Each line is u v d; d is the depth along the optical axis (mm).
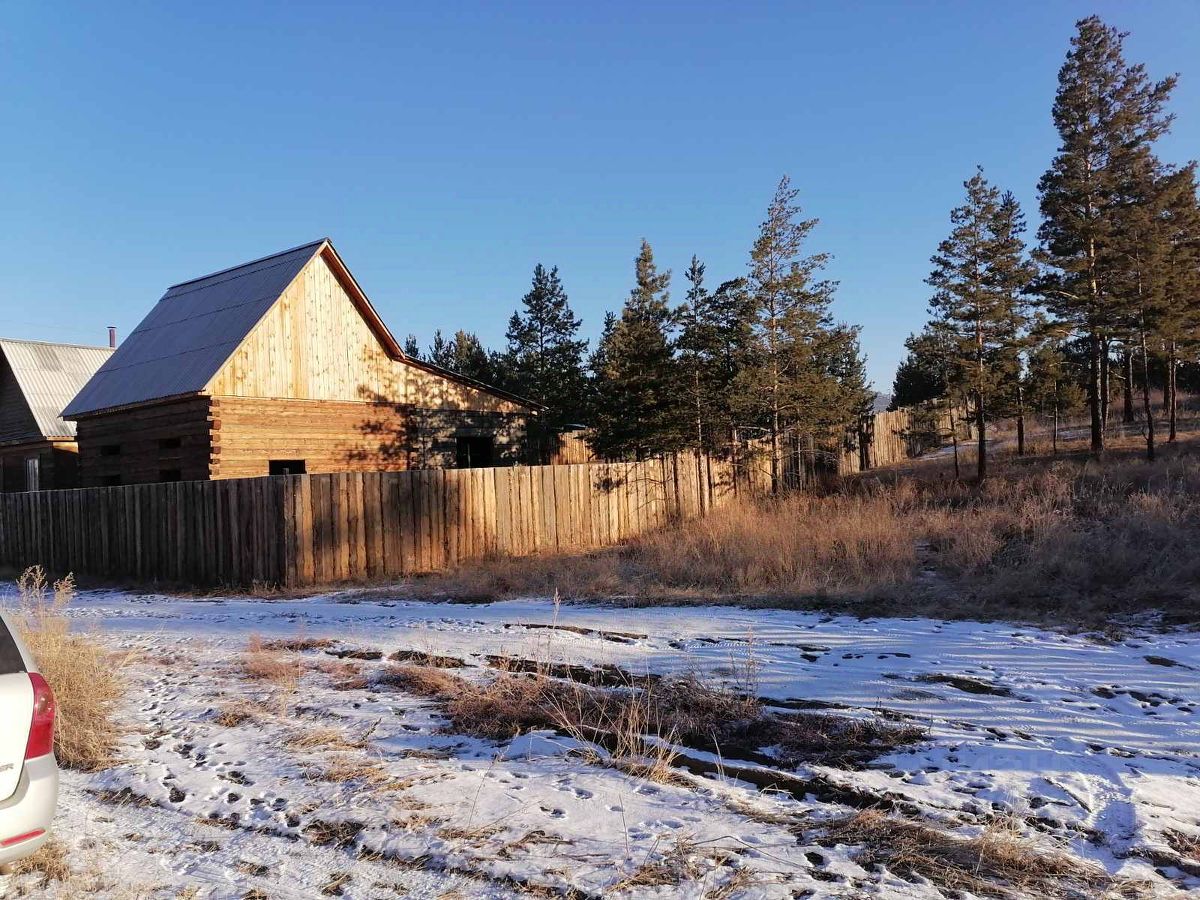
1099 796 4465
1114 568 10617
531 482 17969
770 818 4301
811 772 4938
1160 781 4660
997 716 5898
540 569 13883
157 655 9000
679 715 6043
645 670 7449
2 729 3619
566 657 8031
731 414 22844
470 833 4203
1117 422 33562
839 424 24922
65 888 3770
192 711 6723
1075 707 6070
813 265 22062
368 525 15289
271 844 4215
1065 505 15531
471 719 6145
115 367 23734
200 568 15680
